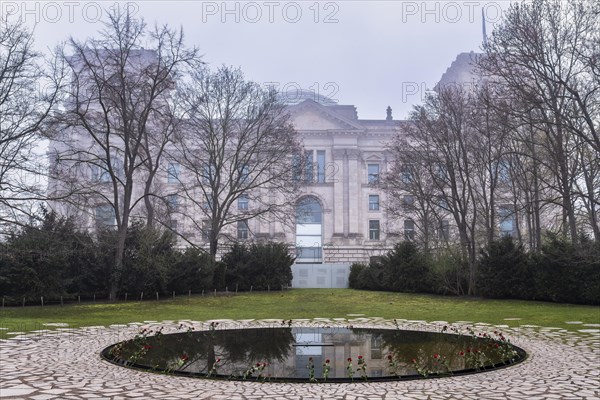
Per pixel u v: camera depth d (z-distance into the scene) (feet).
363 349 46.19
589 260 98.17
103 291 112.98
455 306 101.86
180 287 120.67
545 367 41.75
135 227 117.39
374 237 240.53
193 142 191.62
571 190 109.81
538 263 109.70
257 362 40.24
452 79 218.79
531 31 94.89
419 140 139.95
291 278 148.36
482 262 117.08
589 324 73.82
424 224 153.89
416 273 131.75
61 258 101.19
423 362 40.86
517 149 122.21
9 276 95.81
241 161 148.36
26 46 101.24
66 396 31.17
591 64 85.97
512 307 99.25
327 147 242.99
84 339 55.62
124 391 32.53
